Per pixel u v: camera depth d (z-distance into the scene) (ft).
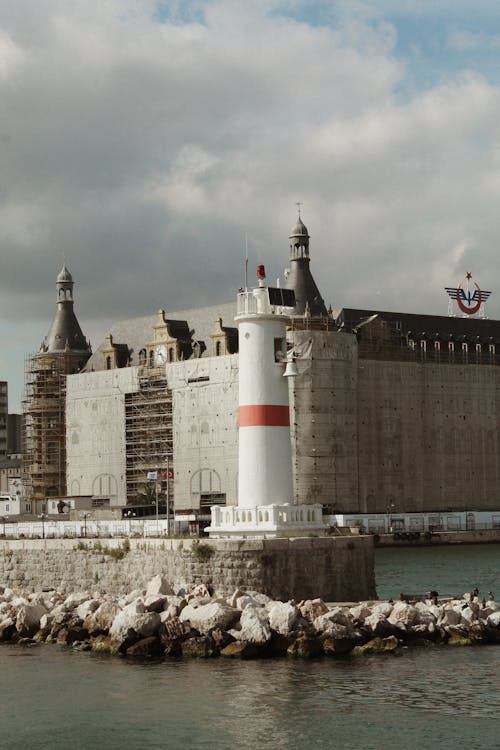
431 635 265.54
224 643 258.98
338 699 224.94
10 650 277.64
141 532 398.42
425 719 213.87
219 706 223.71
